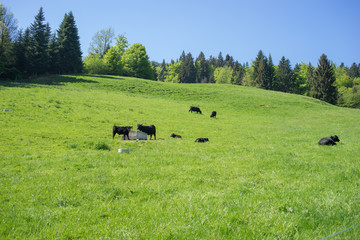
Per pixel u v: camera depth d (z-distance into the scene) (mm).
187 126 28078
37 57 63688
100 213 5520
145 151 14328
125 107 34500
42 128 20000
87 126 22641
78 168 9883
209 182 8242
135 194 6941
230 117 38812
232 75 142500
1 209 5629
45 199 6414
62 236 4445
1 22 60375
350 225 4816
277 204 5969
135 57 95188
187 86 71188
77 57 76875
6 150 13414
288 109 50406
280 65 118500
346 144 17188
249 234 4488
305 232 4539
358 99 90750
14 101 27531
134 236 4402
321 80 96938
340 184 7754
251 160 11938
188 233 4449
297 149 15453
